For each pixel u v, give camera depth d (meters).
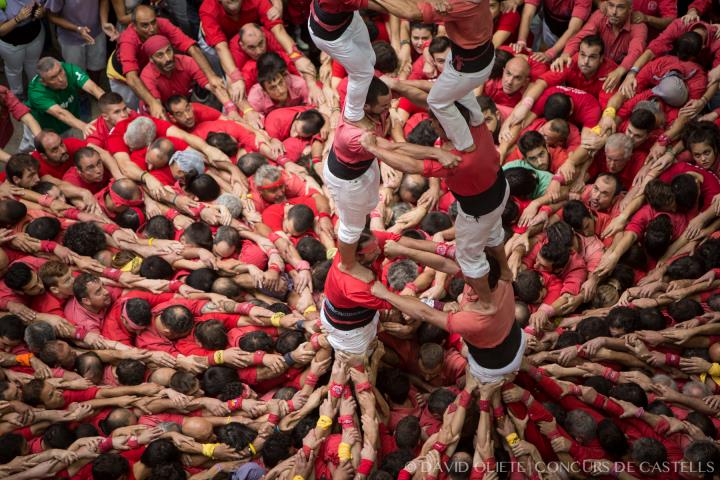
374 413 10.71
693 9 15.45
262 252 12.58
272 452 10.66
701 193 13.20
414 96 8.59
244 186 13.62
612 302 12.50
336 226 13.27
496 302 9.17
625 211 13.05
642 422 10.93
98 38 16.30
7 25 14.97
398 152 7.76
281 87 14.54
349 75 7.74
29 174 13.21
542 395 11.15
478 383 10.12
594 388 11.15
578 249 12.78
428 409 11.09
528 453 10.34
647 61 15.09
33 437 11.03
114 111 14.25
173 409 11.31
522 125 14.28
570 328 12.26
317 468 10.74
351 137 8.10
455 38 7.07
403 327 11.35
